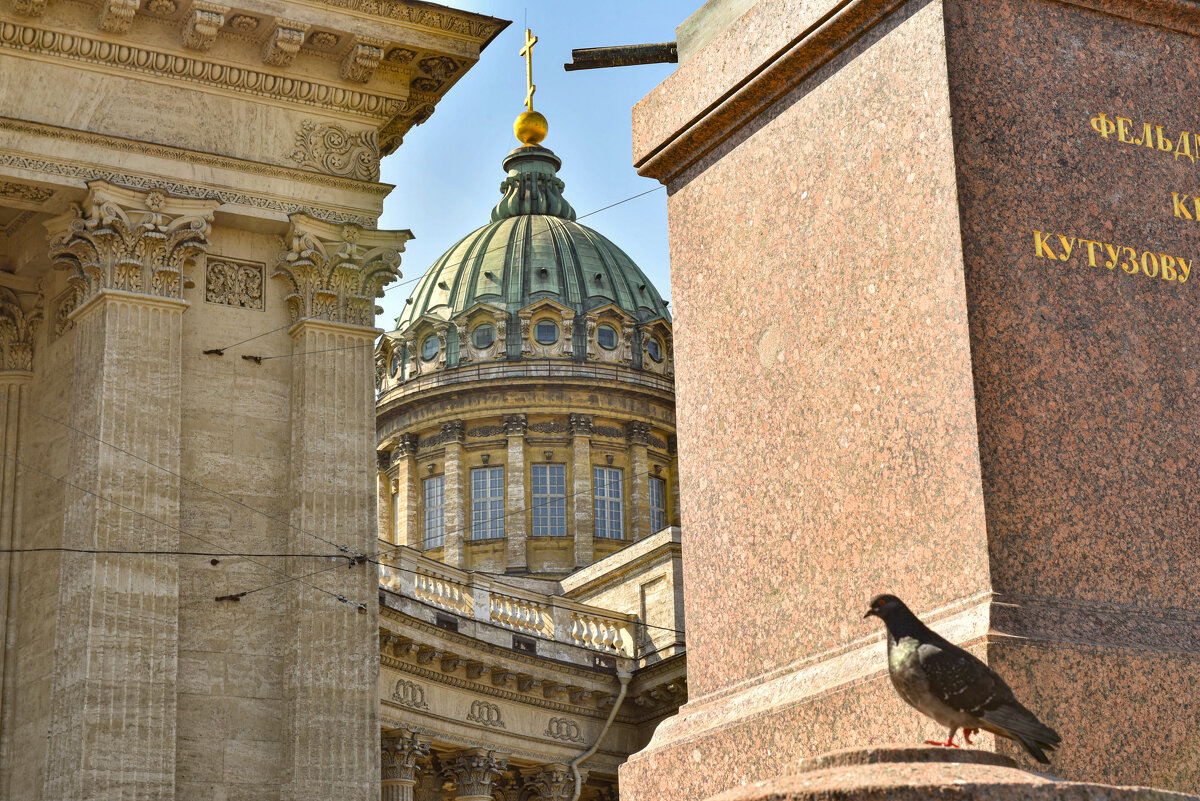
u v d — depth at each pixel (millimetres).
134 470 18641
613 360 69875
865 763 4492
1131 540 5844
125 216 19422
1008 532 5660
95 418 18719
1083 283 6109
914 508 5984
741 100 7273
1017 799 3986
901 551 6012
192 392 19750
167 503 18781
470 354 69875
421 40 20891
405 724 39469
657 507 69562
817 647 6375
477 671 42156
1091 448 5898
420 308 73250
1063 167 6234
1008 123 6191
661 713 46469
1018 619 5480
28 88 19281
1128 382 6062
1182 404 6156
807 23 6828
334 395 20203
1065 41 6414
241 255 20562
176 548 18688
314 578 19391
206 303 20188
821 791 4133
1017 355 5902
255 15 19906
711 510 7180
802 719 6027
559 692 44906
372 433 20375
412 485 69062
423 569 42625
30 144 19094
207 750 18531
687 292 7621
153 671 18109
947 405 5906
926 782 4043
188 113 20203
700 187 7629
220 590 19172
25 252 20969
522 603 45938
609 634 47875
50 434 20312
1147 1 6574
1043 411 5875
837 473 6422
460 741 41625
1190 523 5992
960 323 5902
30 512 20406
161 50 19969
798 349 6770
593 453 68438
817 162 6836
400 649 39469
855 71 6676
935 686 4691
